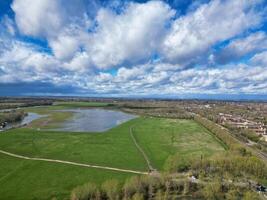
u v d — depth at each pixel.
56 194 67.44
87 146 120.88
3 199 64.88
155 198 63.91
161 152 111.62
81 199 61.31
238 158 83.81
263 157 104.12
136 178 67.94
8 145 120.38
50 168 87.31
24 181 75.94
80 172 83.62
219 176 76.94
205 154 107.69
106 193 63.69
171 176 75.31
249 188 70.75
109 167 89.12
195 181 73.44
